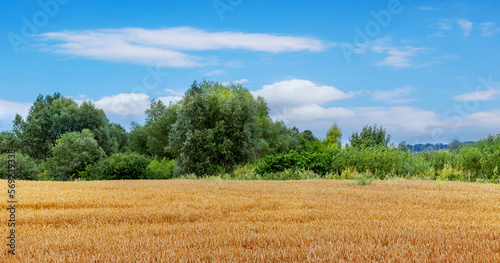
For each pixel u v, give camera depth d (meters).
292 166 20.14
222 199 9.41
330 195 10.23
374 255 4.39
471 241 4.95
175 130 34.56
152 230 5.96
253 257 4.34
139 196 9.96
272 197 9.84
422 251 4.51
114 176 23.48
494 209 8.18
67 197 9.61
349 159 19.52
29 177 29.59
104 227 6.29
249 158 33.00
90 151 41.88
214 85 38.47
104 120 58.78
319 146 51.03
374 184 13.56
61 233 5.77
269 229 5.90
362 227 5.95
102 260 4.38
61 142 42.19
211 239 5.21
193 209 7.86
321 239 5.15
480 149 20.64
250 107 34.66
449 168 18.47
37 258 4.49
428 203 8.87
